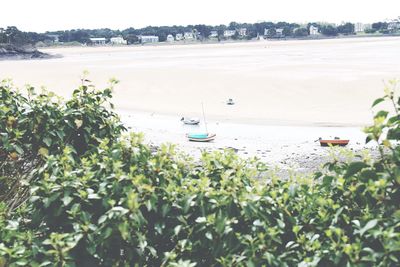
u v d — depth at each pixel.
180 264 4.08
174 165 4.95
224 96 63.06
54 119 6.44
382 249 3.83
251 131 40.50
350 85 66.69
